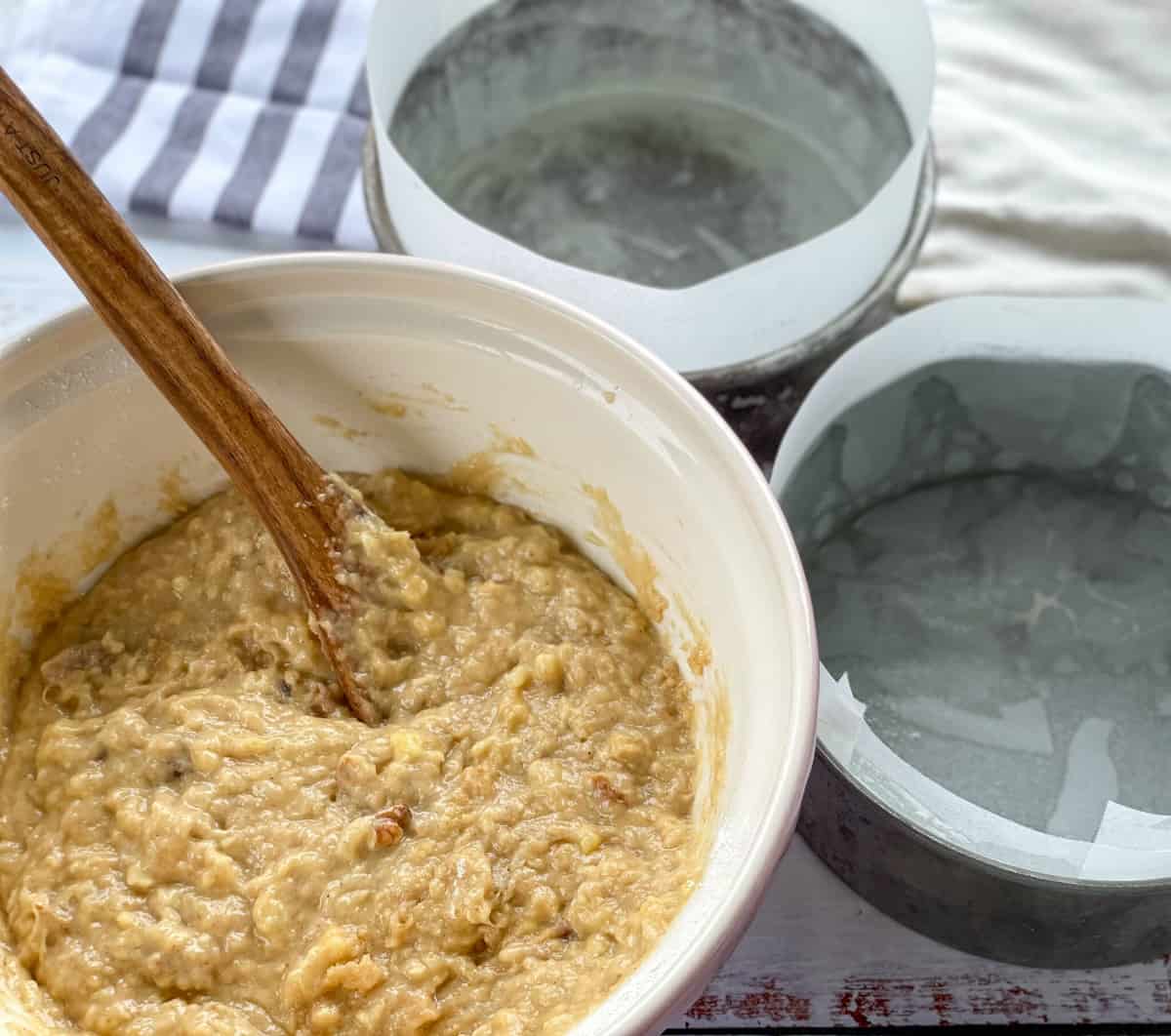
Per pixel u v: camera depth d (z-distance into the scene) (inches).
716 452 24.8
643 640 26.6
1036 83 35.7
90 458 26.4
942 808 26.0
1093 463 31.0
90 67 34.8
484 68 33.7
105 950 24.3
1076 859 25.5
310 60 34.9
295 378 26.8
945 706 28.6
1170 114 35.3
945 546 30.4
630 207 33.0
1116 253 33.8
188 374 25.0
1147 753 28.2
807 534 30.0
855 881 27.4
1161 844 26.2
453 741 25.5
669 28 34.0
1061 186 34.4
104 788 25.4
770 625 23.9
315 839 24.7
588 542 27.3
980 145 34.9
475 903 24.2
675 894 23.8
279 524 25.7
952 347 30.0
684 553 25.6
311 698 26.2
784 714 23.1
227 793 25.1
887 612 29.6
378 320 26.2
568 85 34.5
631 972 22.7
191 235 33.5
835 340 29.9
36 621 26.9
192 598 26.9
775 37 33.6
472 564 27.0
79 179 24.4
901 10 31.7
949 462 31.1
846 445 30.0
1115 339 29.7
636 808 25.2
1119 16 36.2
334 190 33.4
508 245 28.5
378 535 26.0
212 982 24.2
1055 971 27.3
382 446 27.6
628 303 28.6
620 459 25.9
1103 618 29.5
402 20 31.7
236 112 34.3
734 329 29.1
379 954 24.2
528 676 26.0
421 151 33.1
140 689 26.3
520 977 24.0
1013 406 30.6
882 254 30.0
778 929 27.5
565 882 24.6
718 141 33.9
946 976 27.2
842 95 33.5
